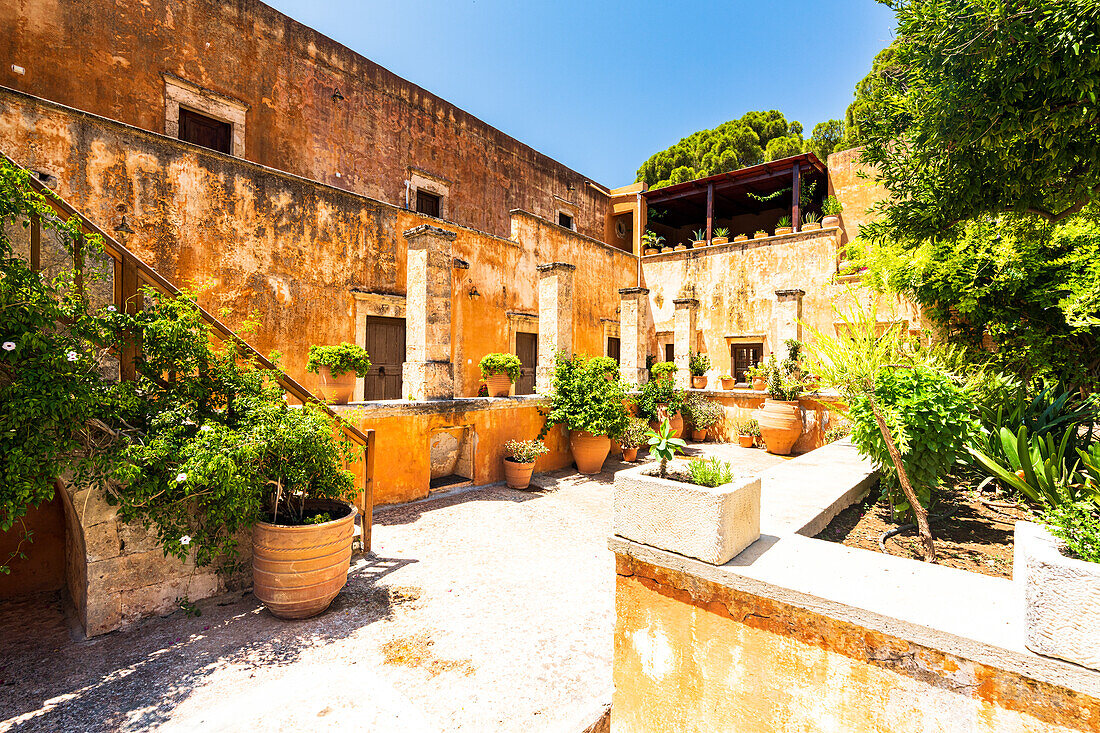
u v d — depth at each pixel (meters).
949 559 2.58
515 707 2.69
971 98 2.93
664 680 2.20
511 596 4.04
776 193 15.66
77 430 3.11
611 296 15.21
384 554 4.90
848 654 1.73
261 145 10.20
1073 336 6.26
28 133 5.91
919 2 3.02
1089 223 6.05
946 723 1.53
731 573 1.96
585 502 7.02
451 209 13.78
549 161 17.05
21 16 7.61
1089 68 2.51
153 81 8.84
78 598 3.61
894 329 3.29
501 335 11.38
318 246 8.40
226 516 3.57
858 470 4.16
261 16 10.24
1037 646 1.36
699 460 2.40
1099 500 1.68
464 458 7.78
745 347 14.41
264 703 2.70
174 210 6.90
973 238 6.84
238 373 3.94
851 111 17.11
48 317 2.98
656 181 22.38
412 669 3.03
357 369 6.25
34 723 2.52
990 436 3.64
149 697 2.74
